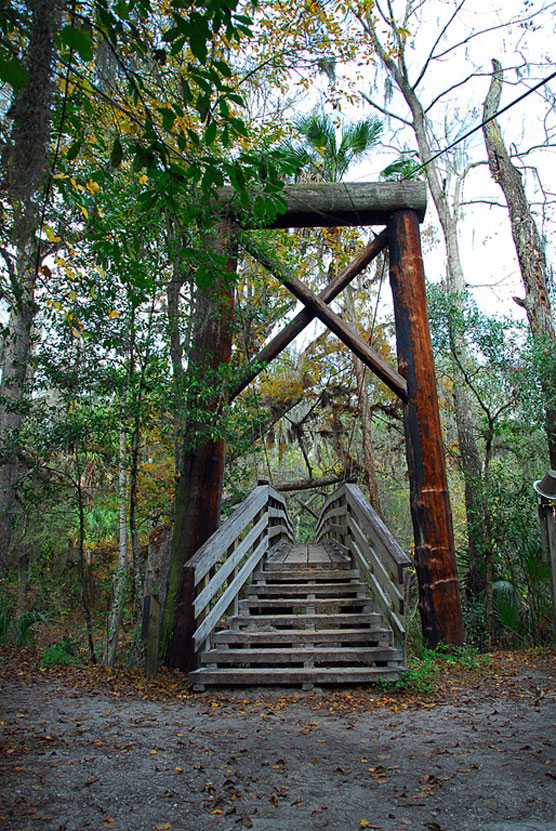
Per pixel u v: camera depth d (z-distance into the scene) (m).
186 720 4.32
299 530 24.83
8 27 2.76
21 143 3.09
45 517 14.72
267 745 3.73
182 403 6.99
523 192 13.51
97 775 3.13
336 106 12.50
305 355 16.48
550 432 11.42
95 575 15.52
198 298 7.67
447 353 12.49
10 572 14.80
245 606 6.56
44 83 3.05
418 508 8.38
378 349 17.25
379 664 5.71
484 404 12.36
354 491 7.88
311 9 10.44
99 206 5.47
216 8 2.53
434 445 8.48
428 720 4.37
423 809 2.78
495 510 11.56
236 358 8.96
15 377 7.37
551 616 10.55
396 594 5.46
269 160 3.05
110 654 7.75
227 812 2.74
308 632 5.72
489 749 3.63
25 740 3.67
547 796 2.90
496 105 14.18
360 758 3.49
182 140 3.04
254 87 11.76
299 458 24.67
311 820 2.67
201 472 7.49
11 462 8.98
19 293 4.52
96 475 13.20
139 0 2.79
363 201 8.81
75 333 6.88
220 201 7.26
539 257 13.00
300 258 11.99
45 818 2.61
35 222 3.58
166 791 2.96
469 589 12.48
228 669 5.42
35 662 7.19
